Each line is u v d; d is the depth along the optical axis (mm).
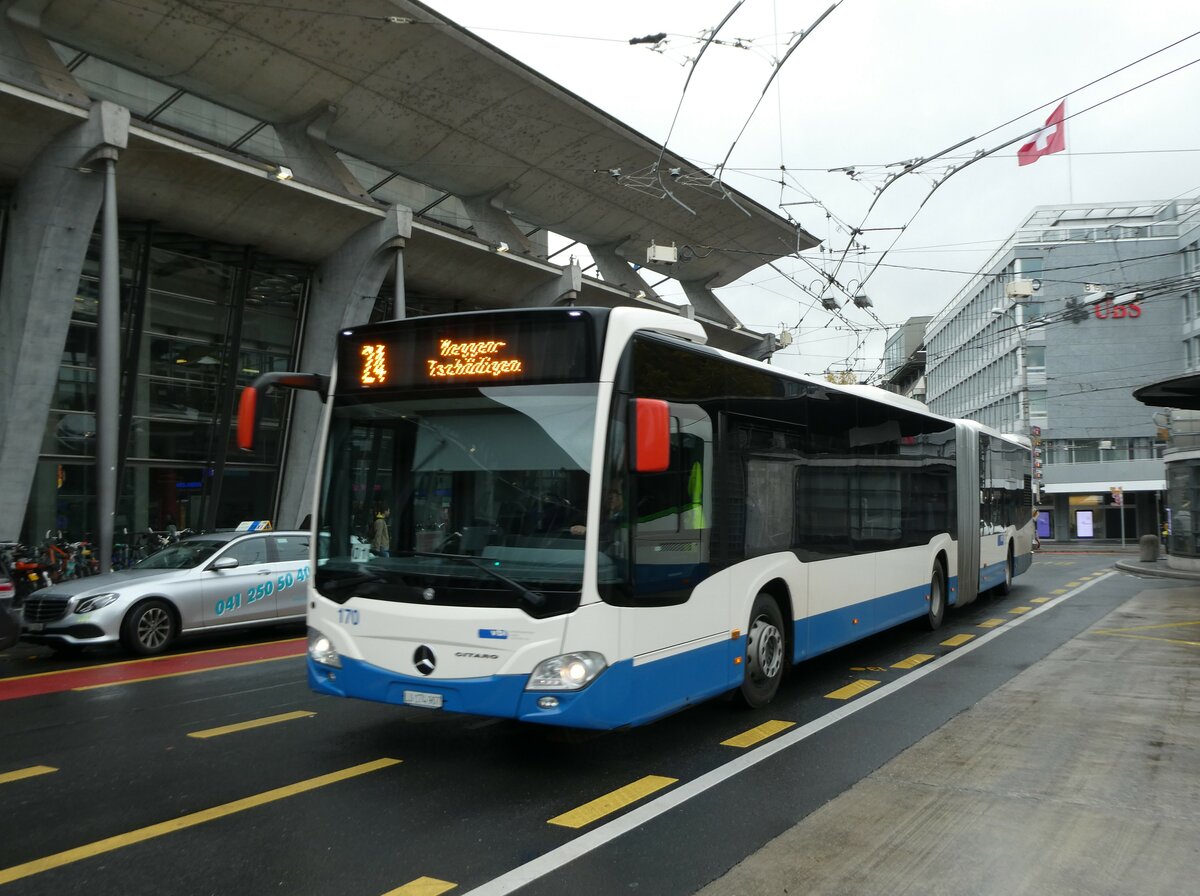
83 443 21219
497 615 5359
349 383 6215
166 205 20578
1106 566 28438
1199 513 23391
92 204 18469
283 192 21453
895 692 8328
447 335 5965
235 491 24641
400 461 5926
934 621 12062
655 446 5199
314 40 21000
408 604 5605
